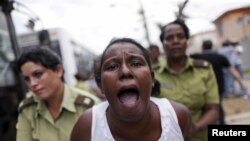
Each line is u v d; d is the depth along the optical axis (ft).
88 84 24.62
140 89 4.13
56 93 7.16
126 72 4.03
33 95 7.57
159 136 4.68
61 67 7.27
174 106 4.94
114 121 4.52
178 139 4.77
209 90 9.05
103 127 4.67
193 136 8.48
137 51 4.25
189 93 8.87
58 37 26.61
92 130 4.74
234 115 25.39
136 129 4.48
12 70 14.16
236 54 30.73
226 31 43.88
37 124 7.34
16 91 14.10
